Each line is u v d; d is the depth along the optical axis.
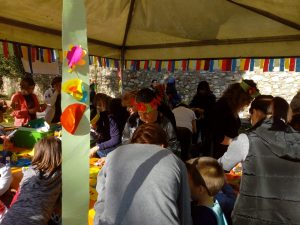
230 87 3.35
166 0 3.84
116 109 4.03
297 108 2.12
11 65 15.85
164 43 5.22
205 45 4.81
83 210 1.17
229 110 3.28
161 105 2.81
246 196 1.78
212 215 1.71
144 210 1.39
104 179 1.61
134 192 1.43
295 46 3.99
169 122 2.79
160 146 1.71
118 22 4.42
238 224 1.80
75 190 1.16
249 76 12.32
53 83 4.80
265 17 3.74
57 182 2.02
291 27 3.79
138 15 4.32
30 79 5.09
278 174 1.70
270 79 11.96
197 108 5.46
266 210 1.72
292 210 1.68
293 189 1.69
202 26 4.31
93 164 3.12
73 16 1.15
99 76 15.32
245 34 4.29
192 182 1.79
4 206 2.42
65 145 1.14
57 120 4.87
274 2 3.15
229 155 1.88
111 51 5.50
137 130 1.85
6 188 2.40
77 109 1.14
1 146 3.31
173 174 1.49
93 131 3.56
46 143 2.05
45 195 1.95
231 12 3.79
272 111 1.83
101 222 1.44
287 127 1.77
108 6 3.82
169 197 1.43
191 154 4.42
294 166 1.69
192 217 1.71
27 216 1.85
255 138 1.77
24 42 3.89
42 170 2.00
